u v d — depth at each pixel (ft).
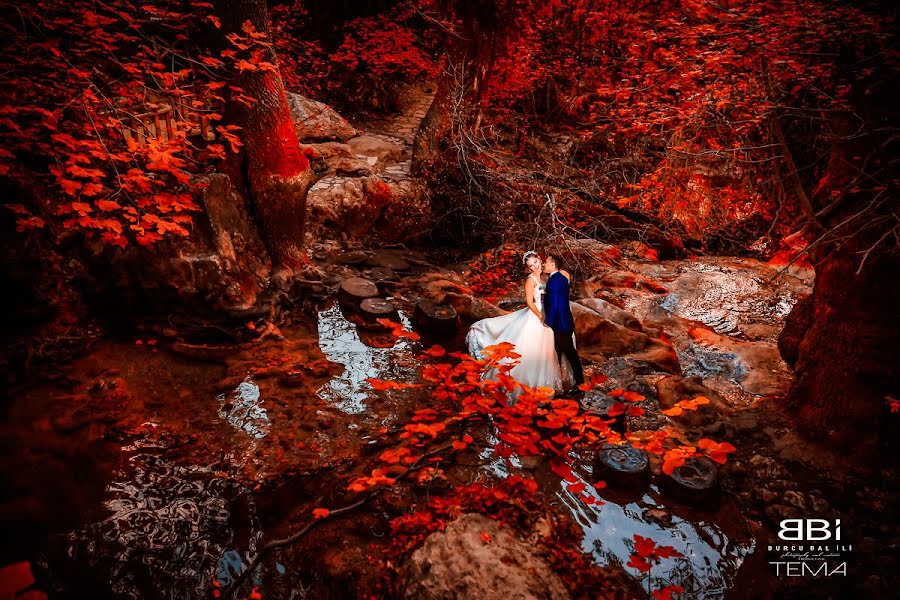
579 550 12.82
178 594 11.28
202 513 13.17
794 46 16.31
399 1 53.06
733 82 18.88
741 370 22.11
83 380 17.21
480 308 23.99
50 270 18.33
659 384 19.43
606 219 35.83
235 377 18.28
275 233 23.15
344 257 27.12
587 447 16.35
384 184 30.68
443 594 10.19
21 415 15.43
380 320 13.07
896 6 14.30
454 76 33.06
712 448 10.07
